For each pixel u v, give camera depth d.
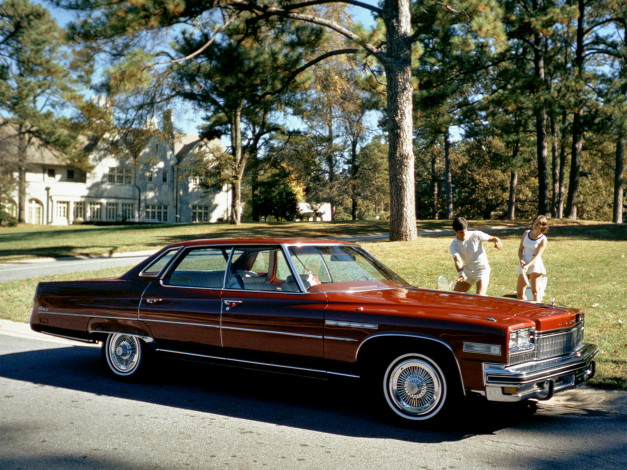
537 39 30.64
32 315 7.29
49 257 22.69
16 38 47.19
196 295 6.12
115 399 6.00
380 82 21.42
